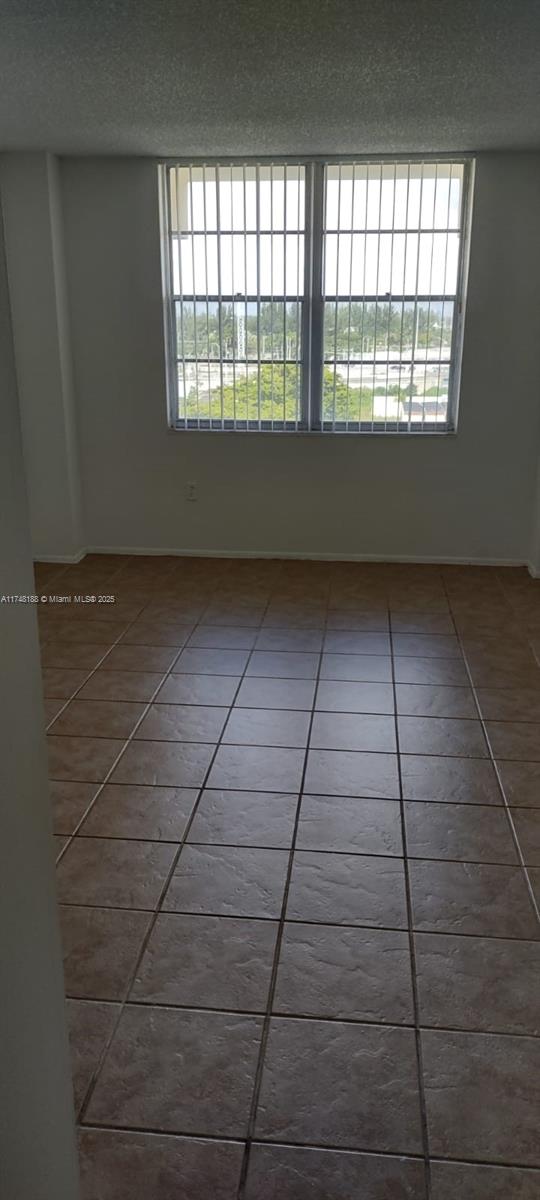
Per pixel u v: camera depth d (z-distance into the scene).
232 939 2.26
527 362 5.37
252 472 5.78
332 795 2.94
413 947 2.22
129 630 4.59
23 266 5.29
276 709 3.62
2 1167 0.93
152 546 6.01
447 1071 1.85
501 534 5.74
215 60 3.34
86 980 2.12
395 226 5.23
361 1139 1.70
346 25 2.98
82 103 3.96
